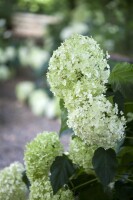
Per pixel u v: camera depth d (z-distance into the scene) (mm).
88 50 1196
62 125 1361
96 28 5129
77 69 1176
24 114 4578
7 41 7066
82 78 1179
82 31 5656
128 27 4574
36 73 5617
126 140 1345
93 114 1133
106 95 1212
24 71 6688
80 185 1356
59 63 1190
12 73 6543
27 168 1341
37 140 1348
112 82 1271
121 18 4688
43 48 7148
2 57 6629
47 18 8570
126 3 4633
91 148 1271
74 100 1168
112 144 1169
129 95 1272
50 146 1332
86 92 1157
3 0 8117
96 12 5383
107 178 1172
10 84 6055
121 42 4613
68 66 1173
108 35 4695
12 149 3197
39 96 4730
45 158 1320
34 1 8023
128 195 1303
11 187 1456
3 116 4465
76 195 1364
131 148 1372
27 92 5043
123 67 1251
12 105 4949
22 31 8211
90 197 1352
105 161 1187
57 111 4414
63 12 7531
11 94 5484
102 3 5207
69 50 1186
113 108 1181
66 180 1259
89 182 1356
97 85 1169
